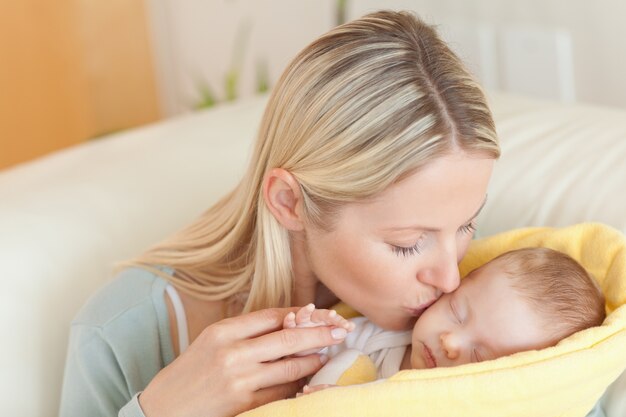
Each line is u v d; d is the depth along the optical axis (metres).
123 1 3.06
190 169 1.70
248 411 1.07
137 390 1.30
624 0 1.89
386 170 1.05
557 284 1.18
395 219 1.08
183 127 1.87
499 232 1.49
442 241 1.12
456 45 2.01
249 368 1.13
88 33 3.03
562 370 1.05
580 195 1.43
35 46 2.93
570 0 1.99
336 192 1.09
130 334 1.29
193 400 1.13
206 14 3.04
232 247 1.30
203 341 1.15
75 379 1.32
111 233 1.58
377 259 1.13
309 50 1.14
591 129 1.57
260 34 2.90
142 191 1.65
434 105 1.05
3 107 2.91
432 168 1.05
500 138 1.61
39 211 1.60
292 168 1.14
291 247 1.25
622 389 1.28
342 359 1.19
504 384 1.03
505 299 1.19
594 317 1.18
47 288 1.50
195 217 1.64
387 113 1.05
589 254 1.29
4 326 1.44
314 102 1.10
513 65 2.17
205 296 1.33
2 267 1.49
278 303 1.25
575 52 2.03
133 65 3.14
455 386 1.02
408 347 1.30
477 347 1.20
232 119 1.87
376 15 1.14
